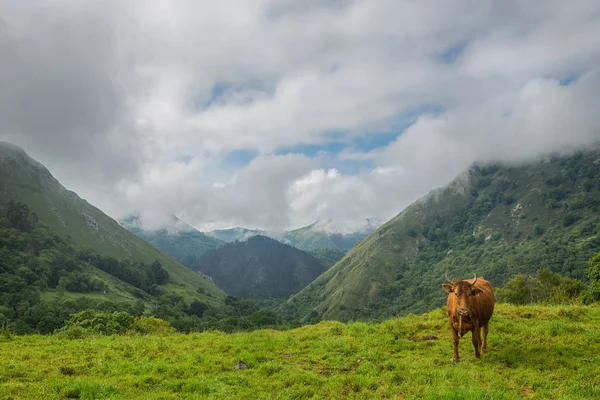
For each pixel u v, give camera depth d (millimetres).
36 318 89938
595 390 9391
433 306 157750
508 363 11953
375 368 11961
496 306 20016
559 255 159500
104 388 9867
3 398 9133
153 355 13914
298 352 14484
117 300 138625
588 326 15203
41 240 157875
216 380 11047
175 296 173625
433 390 9594
